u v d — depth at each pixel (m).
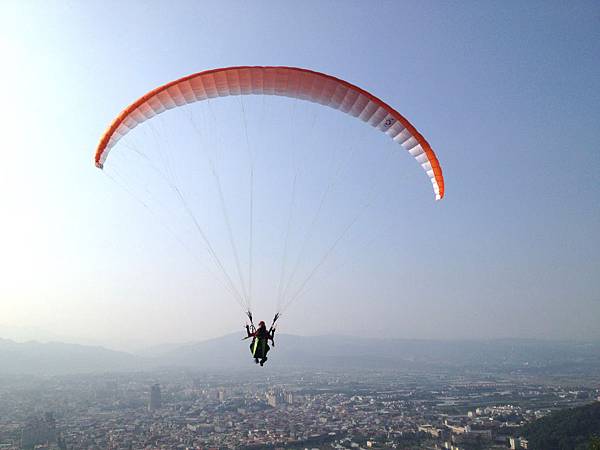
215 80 20.11
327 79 19.83
